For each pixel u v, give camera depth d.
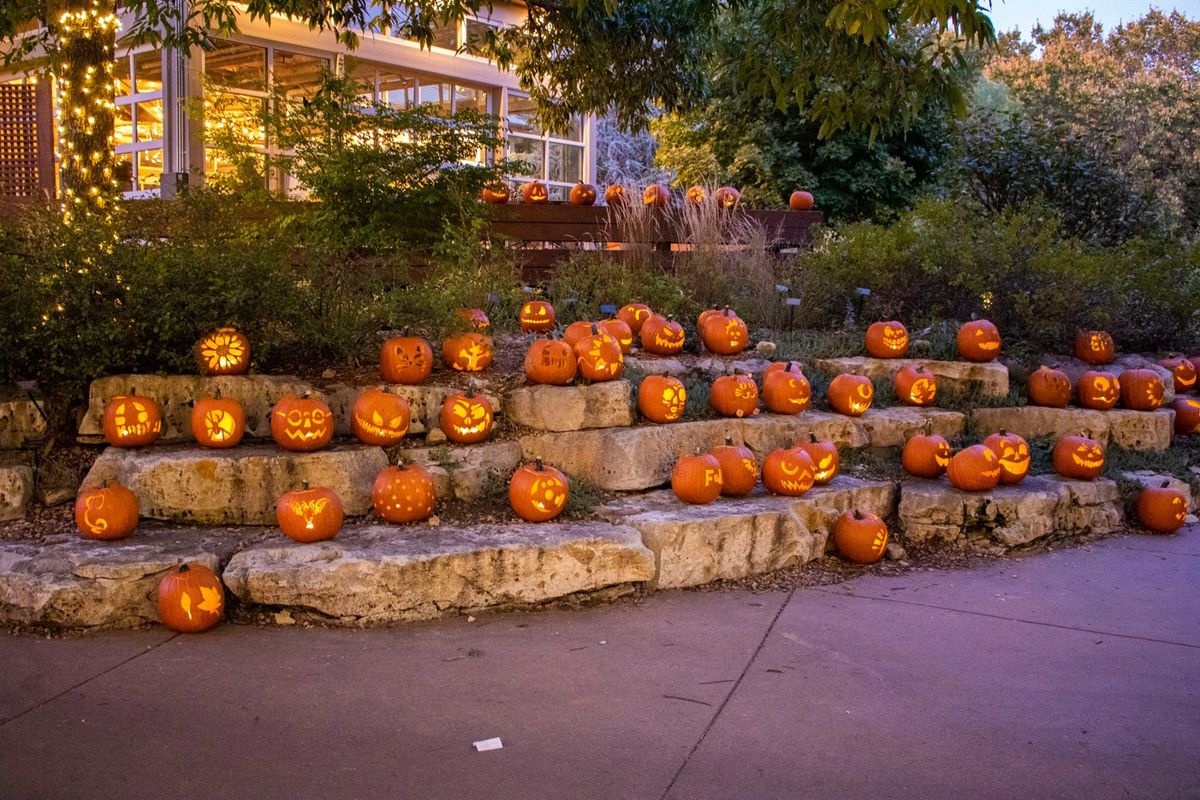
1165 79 26.88
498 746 3.32
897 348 7.78
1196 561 5.81
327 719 3.49
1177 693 3.89
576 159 14.02
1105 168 12.18
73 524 4.96
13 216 6.11
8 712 3.48
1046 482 6.41
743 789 3.08
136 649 4.11
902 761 3.28
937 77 5.27
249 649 4.13
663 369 6.98
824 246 9.66
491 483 5.59
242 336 5.69
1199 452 7.70
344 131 7.75
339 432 5.76
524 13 12.91
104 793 2.95
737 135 15.57
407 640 4.29
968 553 5.84
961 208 9.78
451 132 7.93
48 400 5.52
